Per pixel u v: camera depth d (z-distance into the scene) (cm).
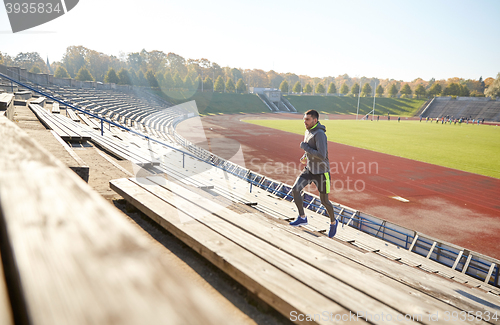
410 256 824
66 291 39
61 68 8594
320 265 271
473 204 1678
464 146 3619
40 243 51
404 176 2209
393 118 10044
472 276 834
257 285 225
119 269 44
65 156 691
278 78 19250
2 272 55
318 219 881
